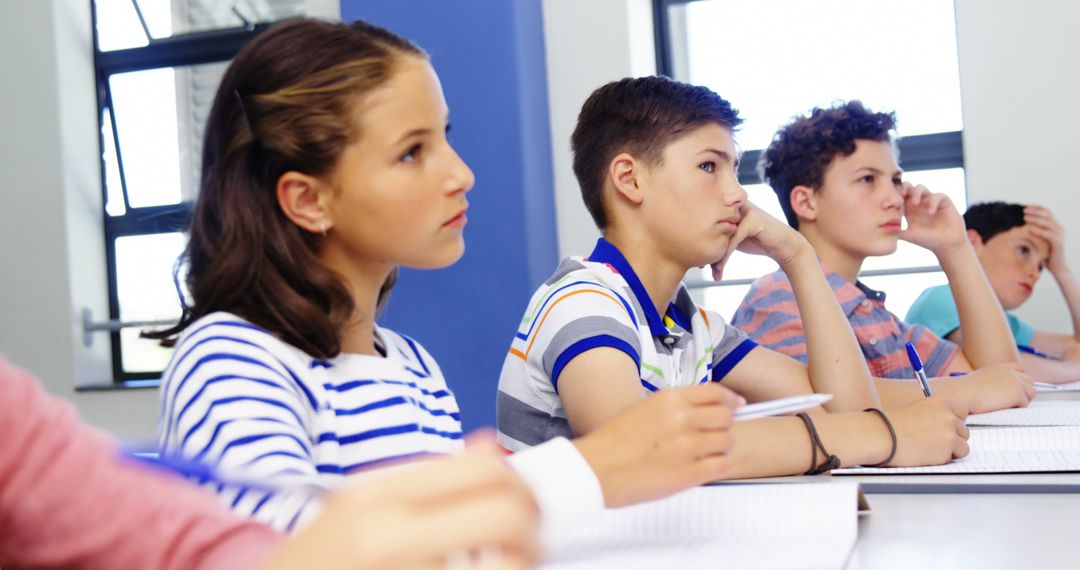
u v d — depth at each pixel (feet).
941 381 5.08
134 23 12.12
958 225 6.43
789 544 2.10
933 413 3.34
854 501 2.29
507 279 9.39
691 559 2.01
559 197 10.13
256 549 1.21
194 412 2.24
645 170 4.01
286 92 2.61
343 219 2.66
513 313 9.36
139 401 11.21
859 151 6.05
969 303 6.41
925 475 3.03
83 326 11.68
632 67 10.11
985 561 1.91
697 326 4.27
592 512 2.03
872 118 6.12
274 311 2.54
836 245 6.14
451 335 9.50
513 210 9.41
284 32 2.70
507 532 0.75
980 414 4.86
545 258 9.78
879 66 10.65
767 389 4.51
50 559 1.20
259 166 2.65
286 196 2.63
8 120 11.69
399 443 2.63
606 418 3.30
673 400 2.19
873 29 10.65
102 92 12.13
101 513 1.20
